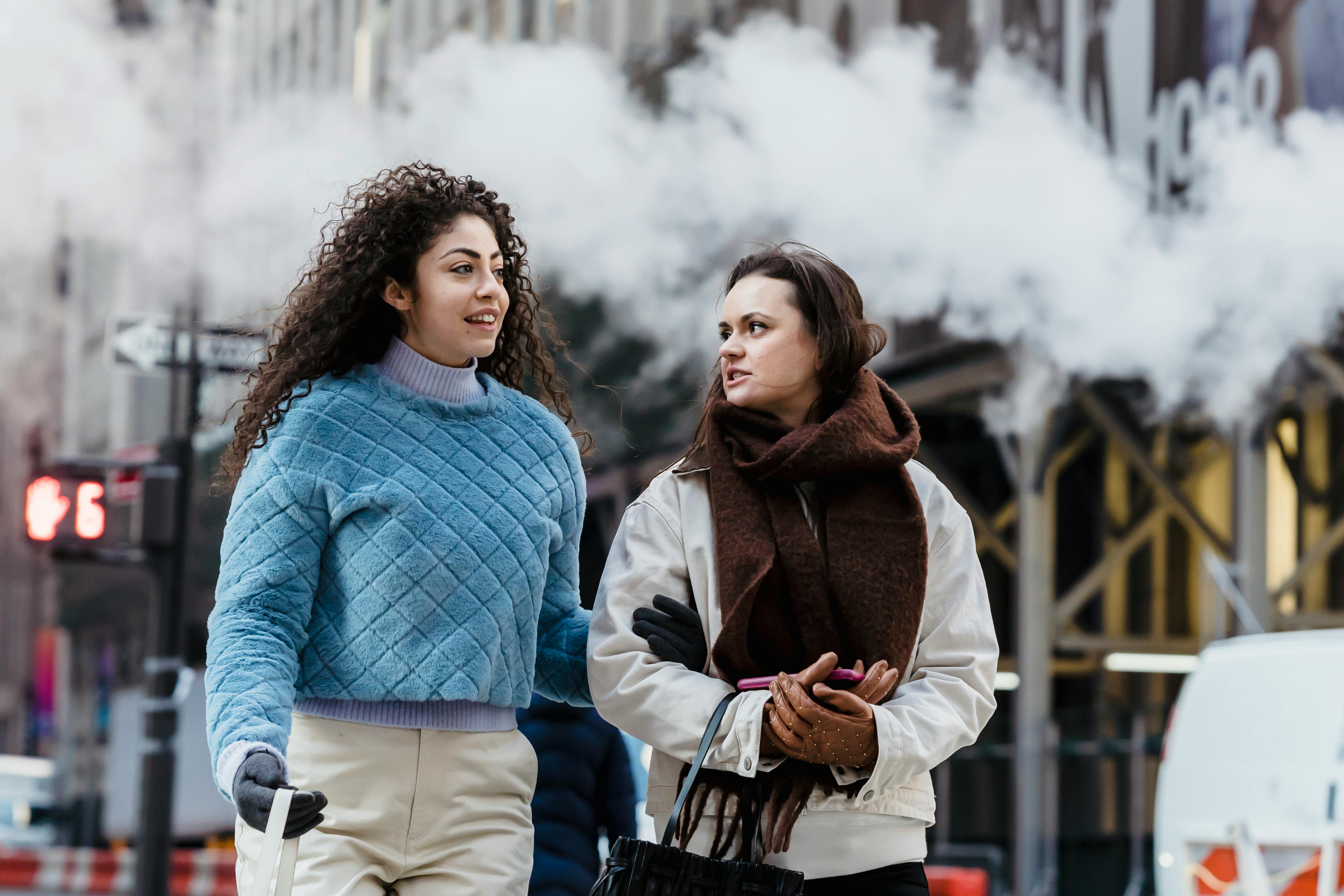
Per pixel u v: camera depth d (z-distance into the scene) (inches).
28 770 1018.7
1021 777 545.6
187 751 661.3
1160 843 343.6
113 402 1507.1
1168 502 576.1
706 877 119.3
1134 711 547.5
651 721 128.1
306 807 114.5
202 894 621.0
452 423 138.3
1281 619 591.5
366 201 141.3
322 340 136.9
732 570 130.5
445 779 133.3
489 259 139.9
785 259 138.3
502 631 135.1
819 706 122.2
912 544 131.2
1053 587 730.8
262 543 130.0
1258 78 471.2
